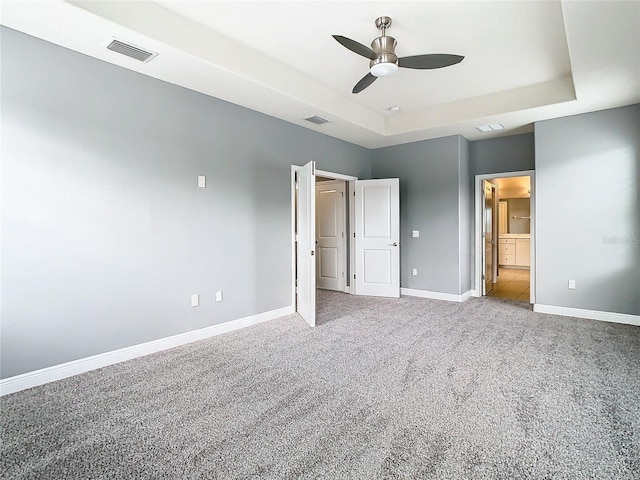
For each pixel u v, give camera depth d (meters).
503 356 2.91
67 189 2.54
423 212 5.37
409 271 5.56
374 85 3.87
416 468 1.57
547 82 3.78
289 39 2.92
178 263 3.22
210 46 2.78
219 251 3.57
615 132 3.86
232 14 2.55
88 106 2.63
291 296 4.42
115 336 2.81
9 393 2.30
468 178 5.35
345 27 2.71
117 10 2.25
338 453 1.68
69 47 2.52
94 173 2.67
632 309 3.82
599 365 2.71
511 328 3.71
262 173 4.02
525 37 2.84
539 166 4.31
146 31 2.39
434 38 2.86
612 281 3.93
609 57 2.67
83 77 2.61
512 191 9.12
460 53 3.12
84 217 2.62
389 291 5.43
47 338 2.46
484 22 2.62
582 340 3.30
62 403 2.18
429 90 4.02
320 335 3.52
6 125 2.28
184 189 3.26
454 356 2.92
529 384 2.39
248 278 3.87
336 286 6.06
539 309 4.40
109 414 2.05
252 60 3.11
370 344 3.23
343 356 2.94
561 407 2.09
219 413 2.06
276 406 2.13
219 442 1.78
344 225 5.91
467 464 1.59
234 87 3.26
